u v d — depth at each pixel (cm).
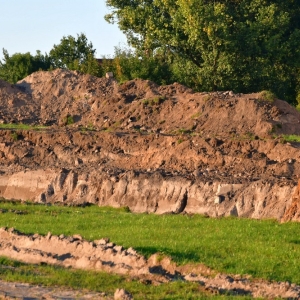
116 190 4288
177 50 6875
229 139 4700
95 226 3341
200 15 6500
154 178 4197
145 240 2936
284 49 6875
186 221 3428
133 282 2375
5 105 6406
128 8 7062
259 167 4297
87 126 5862
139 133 5225
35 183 4716
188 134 5100
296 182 3703
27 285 2362
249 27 6756
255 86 6800
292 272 2523
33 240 2938
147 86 6112
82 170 4662
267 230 3139
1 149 5338
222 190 3878
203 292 2288
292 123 5200
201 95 5672
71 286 2350
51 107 6344
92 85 6412
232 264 2586
